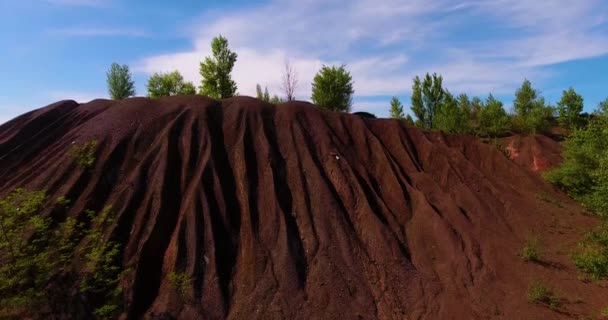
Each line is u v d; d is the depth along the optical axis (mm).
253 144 24625
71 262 17484
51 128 25797
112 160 22500
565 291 19297
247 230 20797
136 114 24875
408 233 22297
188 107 25547
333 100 40188
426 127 42469
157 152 23016
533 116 41375
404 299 19000
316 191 22766
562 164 29547
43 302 16219
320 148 25328
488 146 29953
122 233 19719
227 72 39312
